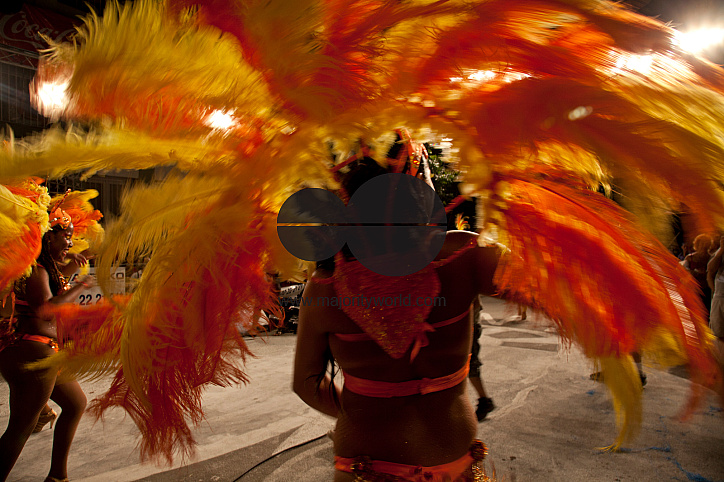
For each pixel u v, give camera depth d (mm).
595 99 872
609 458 2836
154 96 991
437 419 1167
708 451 2889
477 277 1254
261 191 1017
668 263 1018
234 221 960
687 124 905
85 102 994
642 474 2648
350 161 1093
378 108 977
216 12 945
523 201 1151
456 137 973
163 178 1058
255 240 1030
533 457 2867
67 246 2617
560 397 3961
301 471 2713
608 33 896
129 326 963
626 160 891
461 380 1249
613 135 865
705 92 911
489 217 1134
